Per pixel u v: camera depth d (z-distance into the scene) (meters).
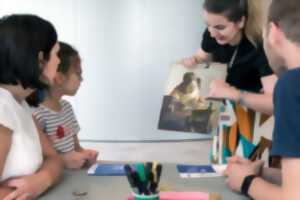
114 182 1.27
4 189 1.13
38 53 1.11
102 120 4.36
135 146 4.24
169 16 4.21
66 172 1.38
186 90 1.65
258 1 1.54
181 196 1.11
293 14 0.88
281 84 0.88
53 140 1.58
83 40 4.21
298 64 0.89
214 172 1.36
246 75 1.68
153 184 1.00
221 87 1.58
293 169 0.83
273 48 0.94
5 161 1.12
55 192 1.19
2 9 4.20
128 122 4.37
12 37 1.08
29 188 1.13
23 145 1.16
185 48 4.27
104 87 4.30
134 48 4.24
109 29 4.20
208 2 1.58
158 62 4.28
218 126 1.74
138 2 4.16
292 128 0.83
